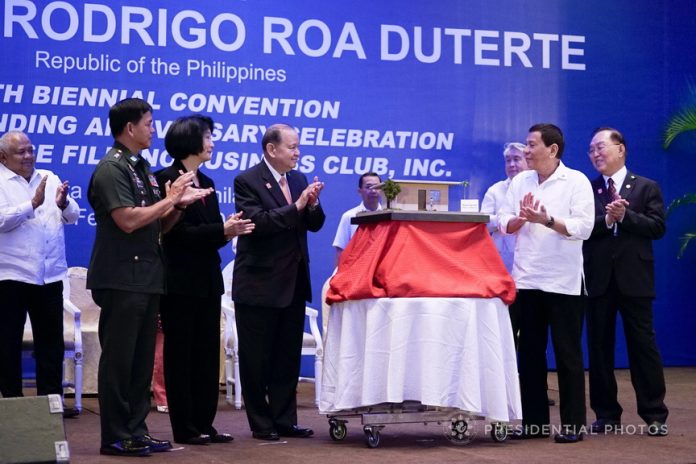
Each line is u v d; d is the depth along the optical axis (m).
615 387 5.84
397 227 5.19
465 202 5.36
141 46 8.40
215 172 8.57
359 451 5.05
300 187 5.75
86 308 7.82
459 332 5.04
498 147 9.32
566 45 9.51
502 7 9.35
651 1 9.70
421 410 5.26
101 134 8.30
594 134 5.96
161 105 8.44
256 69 8.70
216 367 5.39
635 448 5.15
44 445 3.59
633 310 5.71
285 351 5.62
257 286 5.44
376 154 9.00
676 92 9.76
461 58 9.23
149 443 4.94
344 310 5.26
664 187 9.71
